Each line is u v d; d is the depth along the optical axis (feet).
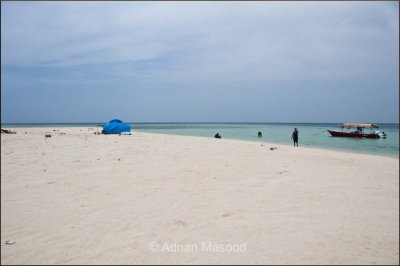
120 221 19.95
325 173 36.47
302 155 55.57
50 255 15.56
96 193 26.30
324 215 21.16
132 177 32.22
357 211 22.11
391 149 89.61
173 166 38.78
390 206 23.35
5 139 71.72
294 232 18.17
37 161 40.60
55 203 23.62
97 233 18.13
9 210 22.02
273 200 24.49
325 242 16.87
